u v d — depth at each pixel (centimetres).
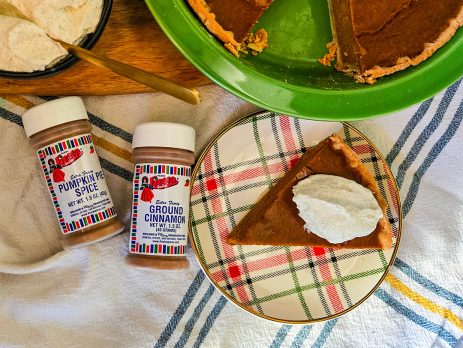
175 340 44
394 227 45
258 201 45
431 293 47
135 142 40
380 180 45
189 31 37
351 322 47
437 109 46
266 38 42
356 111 40
